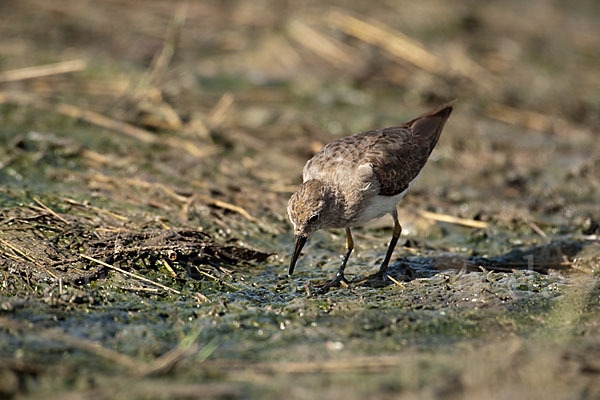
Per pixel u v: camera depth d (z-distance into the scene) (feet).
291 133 55.98
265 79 65.46
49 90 58.54
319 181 36.60
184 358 27.99
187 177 47.39
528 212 46.06
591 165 52.49
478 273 37.22
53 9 75.56
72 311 31.63
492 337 30.50
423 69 67.72
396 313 32.65
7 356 27.27
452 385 25.85
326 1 77.71
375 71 66.95
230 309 32.60
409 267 38.47
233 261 38.52
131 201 43.37
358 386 25.99
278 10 77.56
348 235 38.17
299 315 32.30
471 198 48.70
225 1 80.23
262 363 27.76
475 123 59.88
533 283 35.83
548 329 31.24
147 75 61.21
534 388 25.22
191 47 70.49
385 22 74.13
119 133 52.75
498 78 67.21
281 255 39.86
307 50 69.92
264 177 48.96
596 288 35.55
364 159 37.06
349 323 31.60
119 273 34.94
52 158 47.96
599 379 25.95
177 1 80.23
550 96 64.69
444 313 32.76
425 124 41.68
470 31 74.59
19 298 32.12
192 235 38.99
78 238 37.45
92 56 65.98
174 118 55.36
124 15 76.18
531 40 74.64
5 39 67.62
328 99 62.23
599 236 43.21
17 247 36.06
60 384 25.76
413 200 47.70
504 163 53.78
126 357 27.91
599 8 85.20
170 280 35.27
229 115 58.08
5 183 43.96
